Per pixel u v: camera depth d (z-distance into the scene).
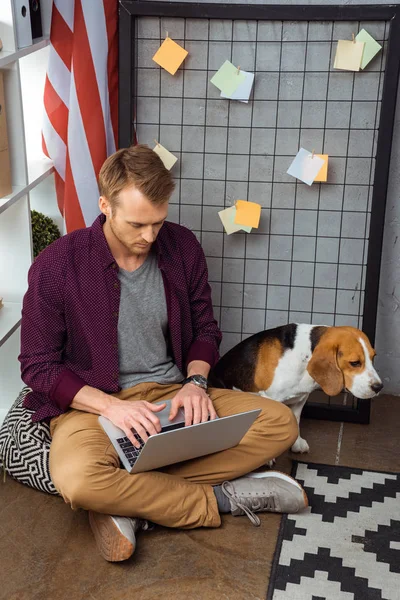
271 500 2.03
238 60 2.39
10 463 2.17
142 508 1.87
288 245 2.56
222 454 2.02
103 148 2.45
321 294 2.60
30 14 2.34
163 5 2.33
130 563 1.87
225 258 2.61
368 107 2.38
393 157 2.48
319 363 2.16
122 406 1.89
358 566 1.88
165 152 2.47
